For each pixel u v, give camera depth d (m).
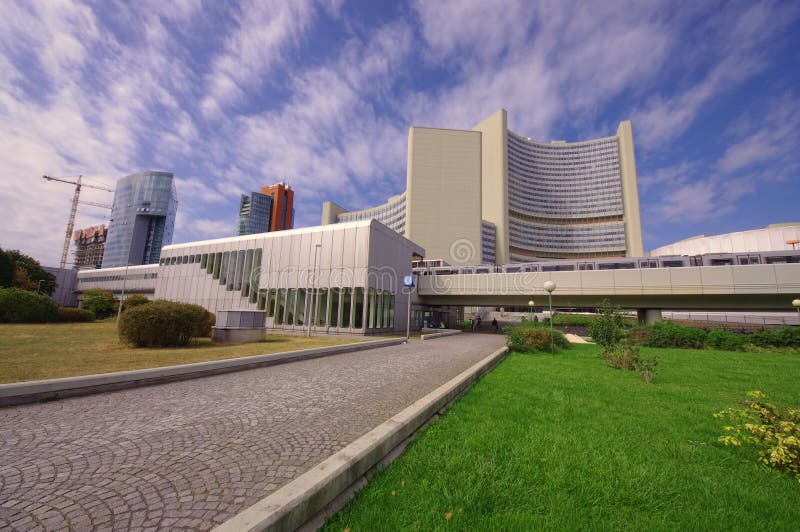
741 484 3.18
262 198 182.75
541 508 2.67
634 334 20.95
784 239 62.41
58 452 3.57
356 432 4.29
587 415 5.23
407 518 2.46
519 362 11.53
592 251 130.75
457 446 3.81
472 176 97.69
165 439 3.99
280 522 2.17
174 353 10.39
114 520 2.39
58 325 21.62
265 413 5.08
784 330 17.30
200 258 34.12
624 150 131.62
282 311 27.92
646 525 2.50
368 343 15.16
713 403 6.24
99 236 172.25
